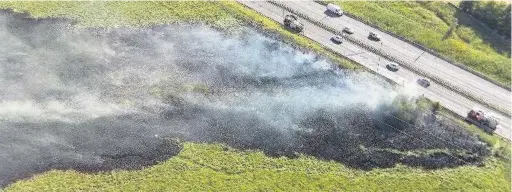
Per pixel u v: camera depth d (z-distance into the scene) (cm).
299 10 11831
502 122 9412
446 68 10588
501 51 11438
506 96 10019
